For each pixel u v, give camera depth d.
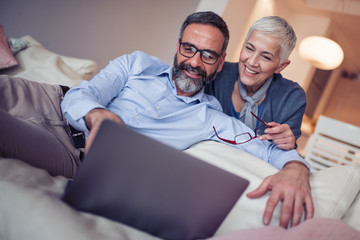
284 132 1.14
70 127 1.17
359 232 0.66
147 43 3.36
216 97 1.60
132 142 0.62
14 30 3.54
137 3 3.34
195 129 1.26
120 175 0.63
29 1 3.48
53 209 0.59
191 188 0.64
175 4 3.27
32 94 1.15
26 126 0.85
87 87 1.15
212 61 1.29
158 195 0.64
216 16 1.29
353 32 5.25
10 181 0.63
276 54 1.42
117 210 0.64
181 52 1.29
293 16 4.54
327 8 4.13
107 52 3.45
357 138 2.12
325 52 3.49
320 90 6.29
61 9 3.44
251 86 1.54
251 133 1.29
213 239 0.63
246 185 0.68
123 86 1.33
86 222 0.60
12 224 0.58
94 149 0.63
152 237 0.66
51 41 3.52
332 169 0.95
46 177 0.76
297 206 0.80
